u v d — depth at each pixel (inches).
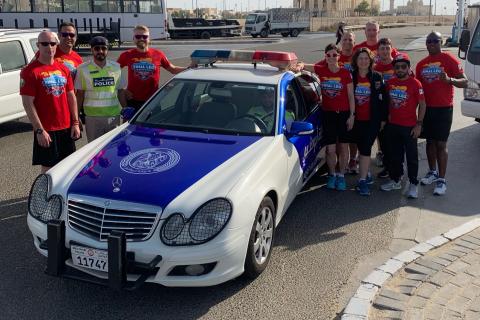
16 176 278.1
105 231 149.6
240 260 154.3
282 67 228.4
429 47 246.1
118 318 149.7
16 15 951.0
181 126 201.6
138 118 212.4
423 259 180.2
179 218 146.8
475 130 378.9
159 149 179.6
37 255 187.2
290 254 189.5
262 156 176.9
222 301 158.4
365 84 240.2
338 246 196.7
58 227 149.5
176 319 149.3
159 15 1064.2
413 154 243.6
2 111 362.3
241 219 152.6
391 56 264.2
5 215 223.5
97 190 155.6
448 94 245.6
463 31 334.3
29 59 381.4
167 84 223.8
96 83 235.3
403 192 256.8
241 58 234.1
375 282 163.3
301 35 1851.6
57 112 218.5
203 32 1566.2
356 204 240.2
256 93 210.2
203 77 222.2
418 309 148.5
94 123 240.7
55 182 165.3
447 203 242.1
